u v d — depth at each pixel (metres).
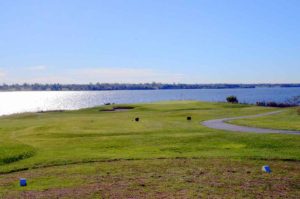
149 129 32.16
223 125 35.03
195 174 15.39
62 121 40.06
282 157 18.81
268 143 23.23
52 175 15.88
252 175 15.16
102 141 25.31
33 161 18.92
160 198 12.01
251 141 24.06
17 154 20.59
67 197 12.32
